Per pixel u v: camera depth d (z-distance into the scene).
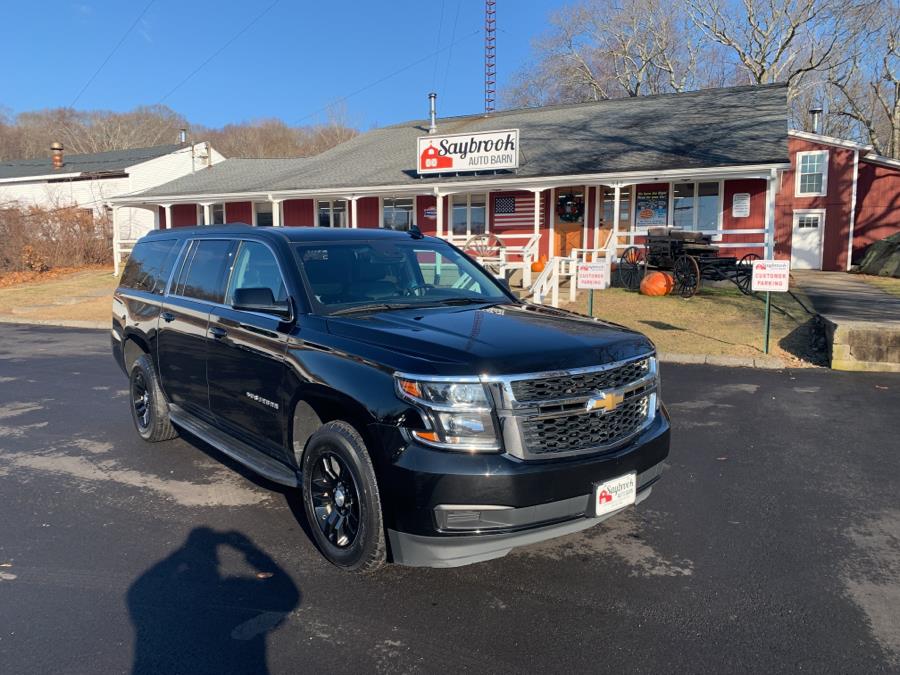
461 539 3.15
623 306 14.08
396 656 2.93
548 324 3.91
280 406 4.08
